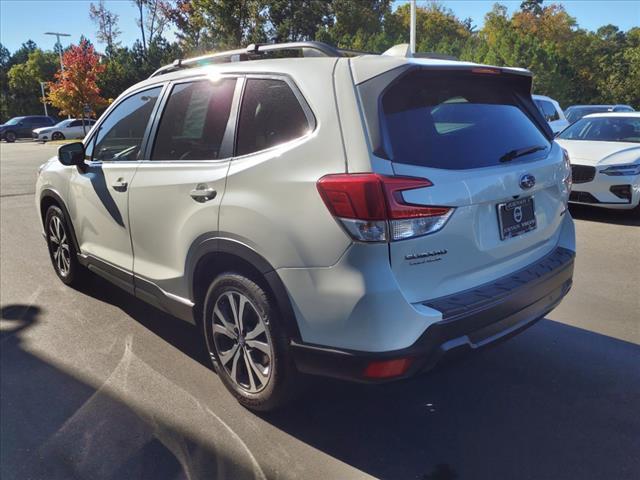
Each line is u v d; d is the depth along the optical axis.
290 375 2.75
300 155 2.54
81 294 4.95
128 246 3.76
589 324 4.21
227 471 2.58
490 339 2.63
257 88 2.91
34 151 25.48
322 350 2.51
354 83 2.48
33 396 3.25
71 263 4.81
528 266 3.01
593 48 60.62
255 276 2.79
